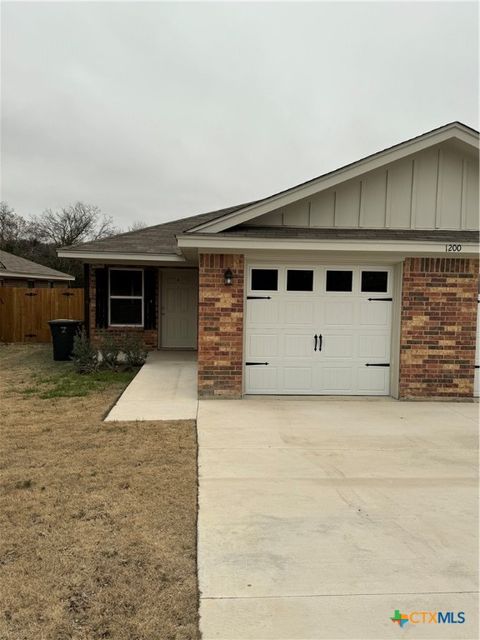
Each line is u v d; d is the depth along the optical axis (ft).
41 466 15.11
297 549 10.37
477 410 23.72
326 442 18.20
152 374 31.99
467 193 26.68
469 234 25.94
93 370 33.63
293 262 25.73
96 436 18.34
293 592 8.84
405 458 16.56
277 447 17.47
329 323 26.20
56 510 12.01
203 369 25.17
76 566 9.52
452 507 12.67
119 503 12.46
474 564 9.91
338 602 8.57
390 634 7.77
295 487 13.83
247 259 25.41
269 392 26.20
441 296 25.49
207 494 13.17
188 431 19.21
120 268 42.70
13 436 18.28
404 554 10.25
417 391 25.68
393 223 26.58
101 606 8.33
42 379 31.07
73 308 54.60
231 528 11.25
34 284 71.77
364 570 9.61
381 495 13.38
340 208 26.43
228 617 8.11
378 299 26.22
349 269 26.08
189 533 10.96
